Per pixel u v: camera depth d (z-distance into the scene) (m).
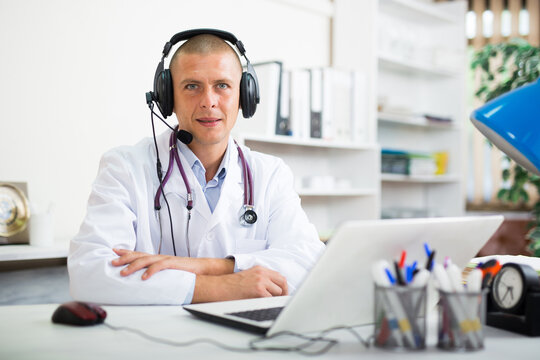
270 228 1.61
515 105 0.90
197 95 1.47
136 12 2.61
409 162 3.62
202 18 2.86
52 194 2.36
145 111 2.64
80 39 2.43
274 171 1.68
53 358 0.71
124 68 2.57
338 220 3.42
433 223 0.85
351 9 3.40
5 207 2.12
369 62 3.31
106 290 1.15
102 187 1.44
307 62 3.38
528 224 3.67
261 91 2.74
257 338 0.82
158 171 1.51
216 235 1.53
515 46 3.35
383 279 0.76
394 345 0.75
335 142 3.05
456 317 0.75
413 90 4.19
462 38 4.06
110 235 1.33
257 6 3.11
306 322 0.83
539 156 0.86
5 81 2.24
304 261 1.40
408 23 4.07
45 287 2.18
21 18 2.27
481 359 0.71
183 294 1.15
